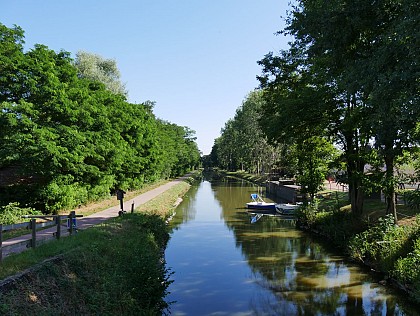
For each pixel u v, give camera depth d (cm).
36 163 1928
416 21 918
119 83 5409
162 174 6825
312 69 2011
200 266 1781
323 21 1266
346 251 1947
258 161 8419
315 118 2116
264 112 2591
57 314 784
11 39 2042
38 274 869
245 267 1759
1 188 2147
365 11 1191
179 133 10012
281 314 1207
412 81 982
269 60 2391
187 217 3400
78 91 2333
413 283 1273
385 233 1658
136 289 1102
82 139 2141
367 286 1452
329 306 1270
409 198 1527
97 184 2872
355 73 1179
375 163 1853
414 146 1530
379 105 1070
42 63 2058
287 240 2359
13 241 1327
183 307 1275
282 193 4828
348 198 2998
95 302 925
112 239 1438
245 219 3297
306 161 2889
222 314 1213
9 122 1762
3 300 703
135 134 3969
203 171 18675
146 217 2225
